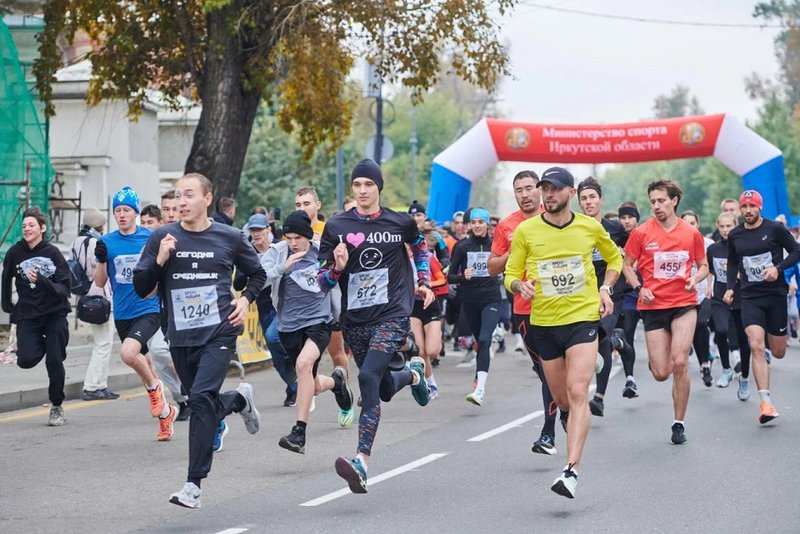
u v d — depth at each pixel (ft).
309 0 77.71
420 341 53.01
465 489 32.71
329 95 82.02
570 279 31.76
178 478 34.81
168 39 82.02
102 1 80.53
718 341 58.70
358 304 33.73
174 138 138.41
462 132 383.86
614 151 102.01
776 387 57.93
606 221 52.75
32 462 37.50
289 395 51.80
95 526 28.43
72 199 92.73
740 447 39.29
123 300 42.27
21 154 79.00
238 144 81.46
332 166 179.73
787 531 27.20
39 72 82.12
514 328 83.41
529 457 38.09
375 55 84.33
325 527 28.04
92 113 111.45
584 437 30.55
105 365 54.54
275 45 78.95
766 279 45.24
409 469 35.99
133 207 42.47
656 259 41.06
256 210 68.54
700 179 360.28
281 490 32.83
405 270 34.22
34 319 45.55
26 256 45.21
